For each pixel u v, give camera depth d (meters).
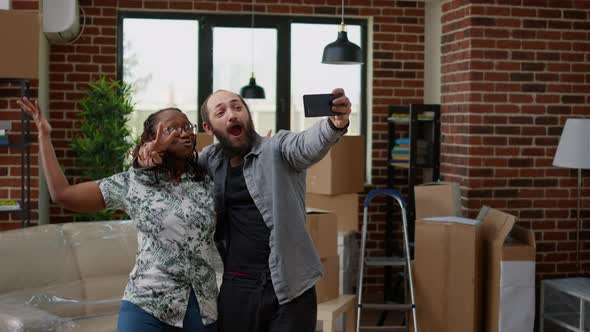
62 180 2.45
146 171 2.53
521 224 5.95
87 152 5.87
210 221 2.51
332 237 4.75
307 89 6.72
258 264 2.52
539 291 5.98
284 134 2.55
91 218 6.11
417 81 6.71
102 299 4.27
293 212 2.53
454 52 6.12
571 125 5.39
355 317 5.03
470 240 4.79
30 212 5.16
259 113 6.67
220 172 2.61
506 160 5.91
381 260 5.35
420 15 6.68
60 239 4.28
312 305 2.56
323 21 6.67
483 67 5.86
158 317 2.43
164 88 6.54
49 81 6.25
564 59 5.96
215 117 2.57
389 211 6.53
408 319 5.27
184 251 2.47
